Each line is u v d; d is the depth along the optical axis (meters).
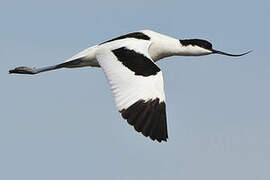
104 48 15.24
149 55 15.50
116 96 13.90
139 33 16.34
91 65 16.20
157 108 13.49
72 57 16.25
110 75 14.35
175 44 16.89
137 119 13.41
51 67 17.09
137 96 13.64
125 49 15.03
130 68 14.30
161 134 13.32
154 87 13.72
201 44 17.31
